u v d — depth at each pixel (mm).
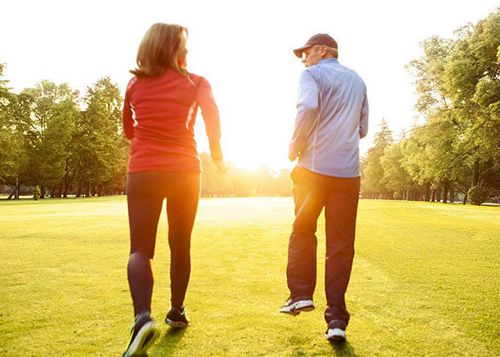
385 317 2602
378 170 82812
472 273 3932
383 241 6148
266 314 2654
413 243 5949
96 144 53562
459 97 29312
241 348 2082
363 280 3633
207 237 6926
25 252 5180
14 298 2975
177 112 2156
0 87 40719
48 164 50375
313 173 2439
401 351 2064
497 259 4695
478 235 6957
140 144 2152
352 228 2426
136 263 1956
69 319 2500
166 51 2186
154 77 2189
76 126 54875
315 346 2125
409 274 3885
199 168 2254
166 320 2379
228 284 3477
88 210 16469
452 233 7223
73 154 54000
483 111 26797
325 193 2455
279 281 3592
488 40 27062
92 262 4480
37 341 2143
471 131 29453
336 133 2451
